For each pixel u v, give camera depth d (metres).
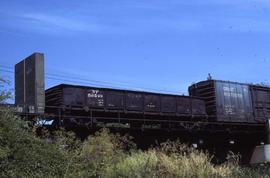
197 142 38.81
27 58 29.00
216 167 15.27
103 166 14.28
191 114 37.88
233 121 41.34
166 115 35.72
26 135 13.30
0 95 13.67
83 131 29.91
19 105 25.78
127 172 13.52
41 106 27.27
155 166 14.02
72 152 14.57
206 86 41.12
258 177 15.19
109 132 29.05
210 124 39.62
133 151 20.11
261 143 44.56
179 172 14.00
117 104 32.44
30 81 28.28
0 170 11.91
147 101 34.59
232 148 43.22
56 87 30.05
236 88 42.75
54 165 13.15
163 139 35.97
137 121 33.94
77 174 13.28
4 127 12.86
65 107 29.22
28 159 12.62
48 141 14.46
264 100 45.78
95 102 31.08
